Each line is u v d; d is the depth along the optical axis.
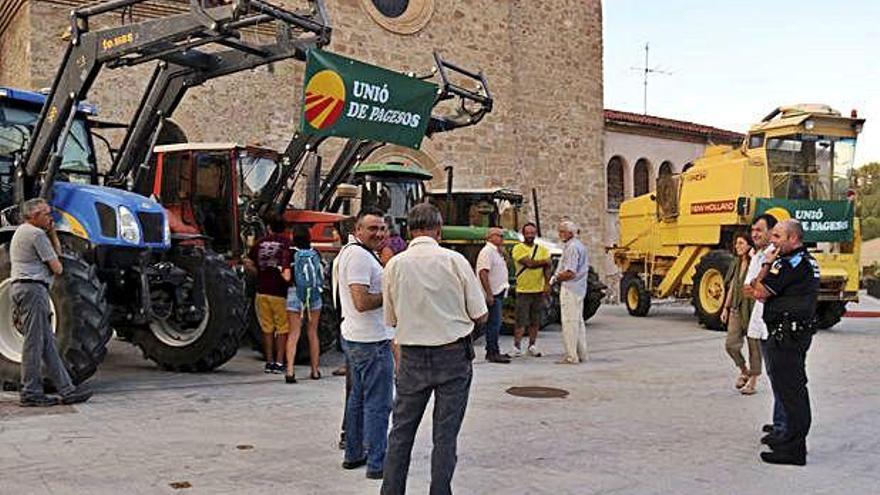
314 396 7.62
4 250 7.52
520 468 5.32
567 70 22.48
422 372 4.31
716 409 7.37
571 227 10.28
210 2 7.95
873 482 5.16
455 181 19.67
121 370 9.12
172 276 8.60
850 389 8.45
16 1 14.60
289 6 16.72
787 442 5.55
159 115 9.62
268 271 8.95
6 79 16.09
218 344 8.73
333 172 12.14
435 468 4.26
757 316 7.52
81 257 7.76
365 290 4.97
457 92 11.98
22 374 6.84
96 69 8.02
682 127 26.47
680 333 14.24
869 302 25.12
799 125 14.47
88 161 9.35
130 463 5.18
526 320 10.90
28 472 4.93
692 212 15.98
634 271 18.58
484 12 20.52
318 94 9.04
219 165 10.56
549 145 21.98
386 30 18.67
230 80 16.08
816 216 14.27
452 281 4.35
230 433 6.07
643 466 5.43
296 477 4.98
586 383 8.69
